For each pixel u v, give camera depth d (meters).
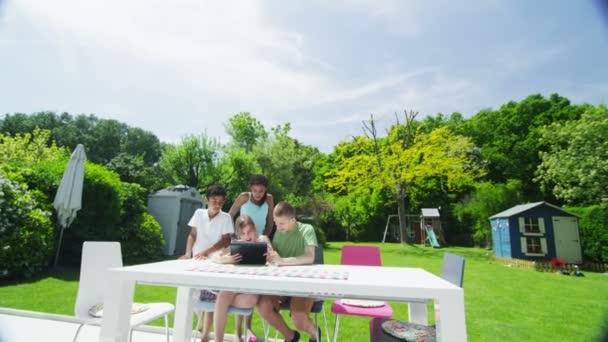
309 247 2.61
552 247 11.67
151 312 2.42
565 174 12.84
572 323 4.27
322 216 21.47
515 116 24.84
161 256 10.52
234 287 1.71
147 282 1.85
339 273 1.90
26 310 4.03
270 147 20.48
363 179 18.56
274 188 18.64
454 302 1.48
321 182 27.36
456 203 22.27
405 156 17.31
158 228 9.67
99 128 30.02
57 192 6.98
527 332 3.89
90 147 28.41
